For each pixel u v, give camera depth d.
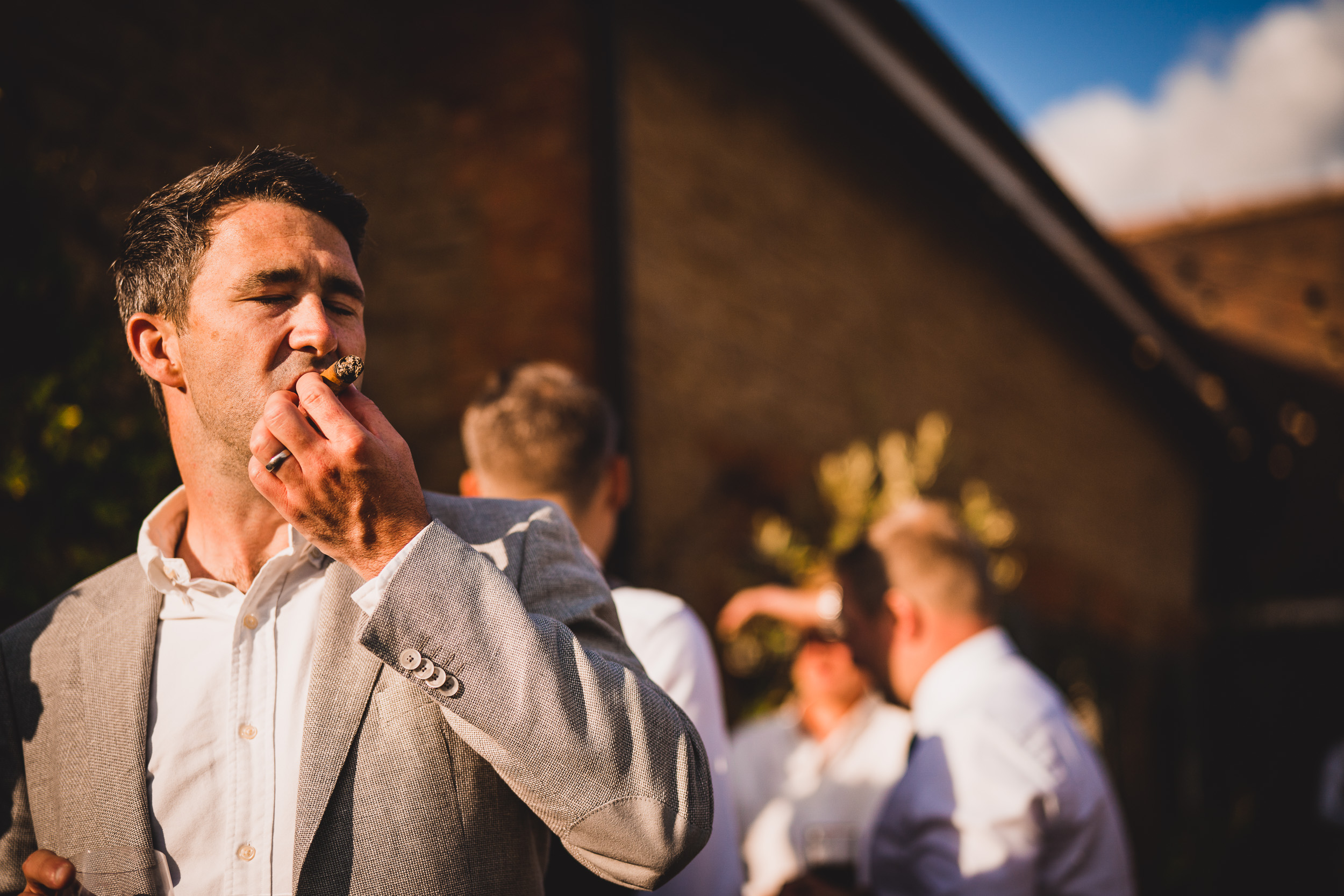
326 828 0.90
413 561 0.91
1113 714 6.98
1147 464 9.07
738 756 3.11
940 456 4.98
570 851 0.95
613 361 3.38
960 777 1.86
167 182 2.59
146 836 0.94
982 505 4.61
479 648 0.90
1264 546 11.05
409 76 3.53
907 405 5.50
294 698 1.00
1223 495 10.98
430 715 0.95
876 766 2.92
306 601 1.05
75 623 1.08
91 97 2.42
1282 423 11.48
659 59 3.99
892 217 5.62
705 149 4.20
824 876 2.07
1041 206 6.18
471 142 3.43
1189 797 8.31
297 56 3.08
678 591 3.68
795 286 4.71
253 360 0.99
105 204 2.38
